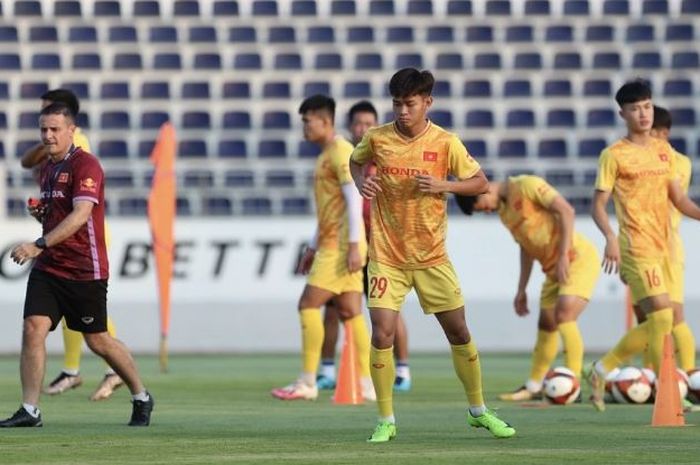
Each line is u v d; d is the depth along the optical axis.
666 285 40.12
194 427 30.19
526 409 37.34
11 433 28.03
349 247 40.69
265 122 84.62
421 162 25.72
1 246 70.38
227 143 83.00
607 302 71.44
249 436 27.53
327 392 46.06
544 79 86.31
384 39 88.25
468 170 25.80
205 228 71.31
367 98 85.88
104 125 83.88
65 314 29.52
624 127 85.12
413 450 24.30
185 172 79.81
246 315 71.31
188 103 84.44
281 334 71.56
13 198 75.75
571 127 85.25
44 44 86.44
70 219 28.44
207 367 60.84
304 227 71.50
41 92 84.81
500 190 41.28
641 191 36.38
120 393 44.00
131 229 70.94
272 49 87.12
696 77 86.88
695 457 22.94
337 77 86.00
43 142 29.14
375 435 26.31
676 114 85.56
